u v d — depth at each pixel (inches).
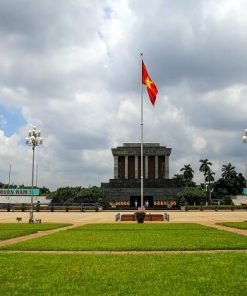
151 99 2111.2
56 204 4655.5
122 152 5487.2
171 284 538.0
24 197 5123.0
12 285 537.3
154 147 5472.4
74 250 940.0
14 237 1301.7
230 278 575.2
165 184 4990.2
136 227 1782.7
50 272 633.0
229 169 6589.6
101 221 2409.0
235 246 987.9
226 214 3484.3
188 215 3282.5
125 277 589.3
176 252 904.9
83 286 530.9
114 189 4963.1
